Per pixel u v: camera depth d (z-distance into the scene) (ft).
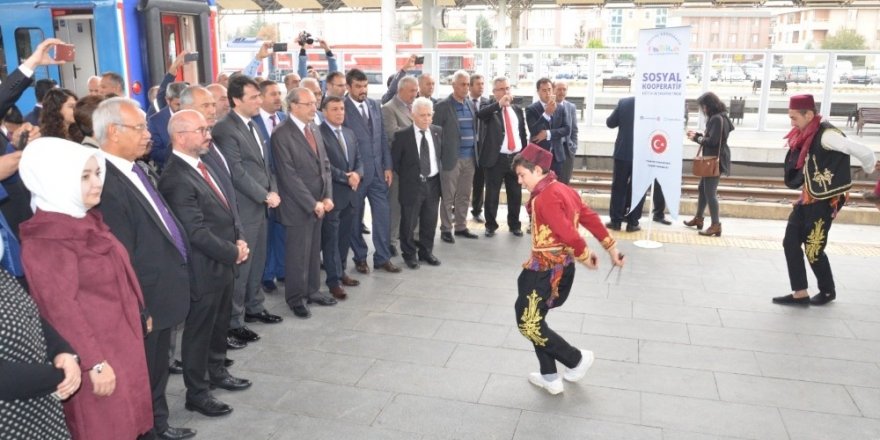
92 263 8.92
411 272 21.67
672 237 26.09
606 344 16.11
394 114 22.67
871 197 18.34
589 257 12.62
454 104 24.23
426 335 16.60
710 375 14.49
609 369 14.79
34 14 26.40
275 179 17.95
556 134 25.46
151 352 11.16
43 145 8.54
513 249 24.41
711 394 13.65
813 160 17.70
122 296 9.40
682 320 17.62
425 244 22.52
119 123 10.34
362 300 19.07
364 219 29.71
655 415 12.83
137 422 9.78
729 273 21.58
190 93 14.30
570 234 12.39
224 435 12.06
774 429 12.36
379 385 13.99
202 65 29.60
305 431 12.21
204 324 12.44
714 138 25.36
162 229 10.85
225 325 13.43
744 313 18.11
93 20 25.85
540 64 48.70
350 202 19.86
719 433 12.20
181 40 28.58
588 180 36.09
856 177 36.11
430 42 64.18
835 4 66.23
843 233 28.09
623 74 77.61
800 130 18.30
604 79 70.44
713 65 63.31
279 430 12.25
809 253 18.24
